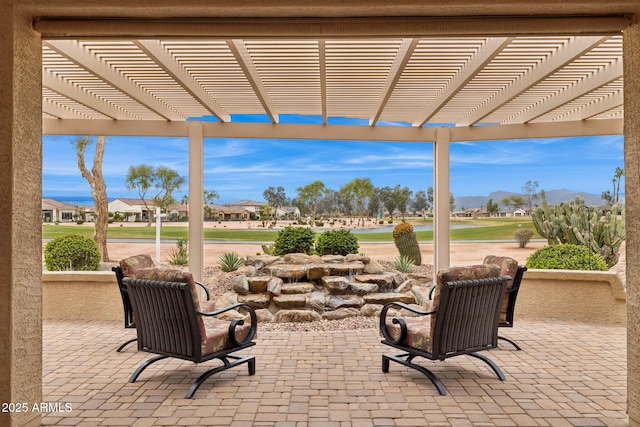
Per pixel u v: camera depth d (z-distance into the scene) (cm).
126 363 438
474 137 691
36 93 306
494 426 303
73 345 500
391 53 430
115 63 459
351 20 301
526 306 650
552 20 296
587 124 648
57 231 1609
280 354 468
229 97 588
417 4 280
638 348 292
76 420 311
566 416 319
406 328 381
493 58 399
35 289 306
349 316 664
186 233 1664
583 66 454
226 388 372
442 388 361
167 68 425
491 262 498
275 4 281
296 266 760
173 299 348
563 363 438
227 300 678
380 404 339
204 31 303
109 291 632
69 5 282
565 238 993
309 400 347
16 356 287
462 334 366
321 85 491
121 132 660
